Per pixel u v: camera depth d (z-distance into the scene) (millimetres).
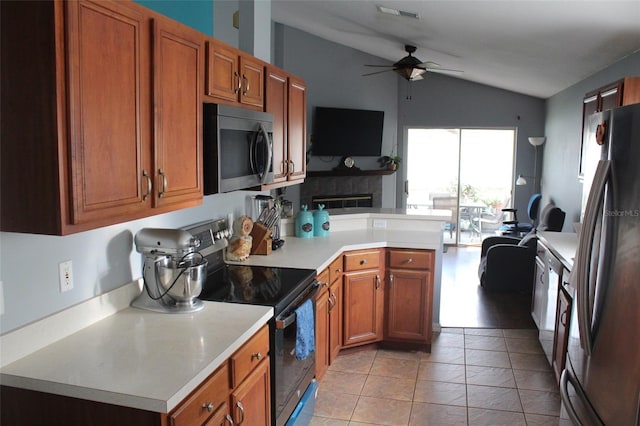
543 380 3557
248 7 3420
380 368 3742
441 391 3396
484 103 8625
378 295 3982
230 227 3291
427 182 9031
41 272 1827
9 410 1651
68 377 1614
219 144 2375
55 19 1436
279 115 3254
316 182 8086
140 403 1508
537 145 8336
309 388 2939
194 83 2184
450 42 5691
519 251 5629
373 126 8406
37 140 1492
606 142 1687
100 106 1619
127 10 1718
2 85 1498
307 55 7691
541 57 5367
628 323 1434
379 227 4480
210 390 1759
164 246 2186
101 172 1641
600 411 1632
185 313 2213
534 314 4426
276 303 2355
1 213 1560
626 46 4230
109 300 2160
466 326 4660
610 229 1562
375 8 4938
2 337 1681
